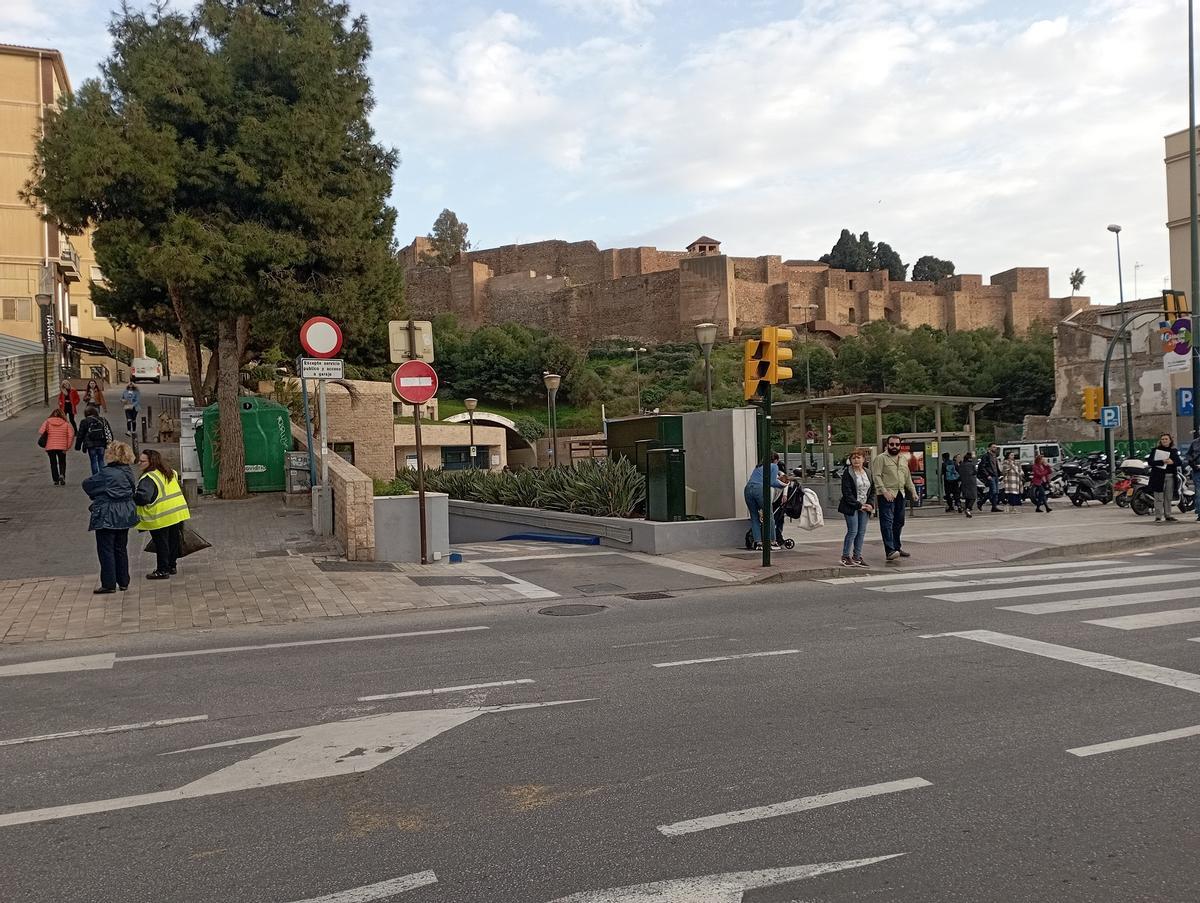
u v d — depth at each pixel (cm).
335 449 3269
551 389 3120
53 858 402
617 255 10275
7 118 5069
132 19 1881
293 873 384
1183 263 3453
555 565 1354
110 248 1783
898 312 10450
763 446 1307
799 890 363
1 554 1332
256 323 1986
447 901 358
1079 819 428
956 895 358
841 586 1173
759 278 10069
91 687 702
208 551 1378
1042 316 10925
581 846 404
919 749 525
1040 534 1706
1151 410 4734
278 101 1823
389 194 2456
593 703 630
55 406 4022
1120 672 688
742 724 576
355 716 610
